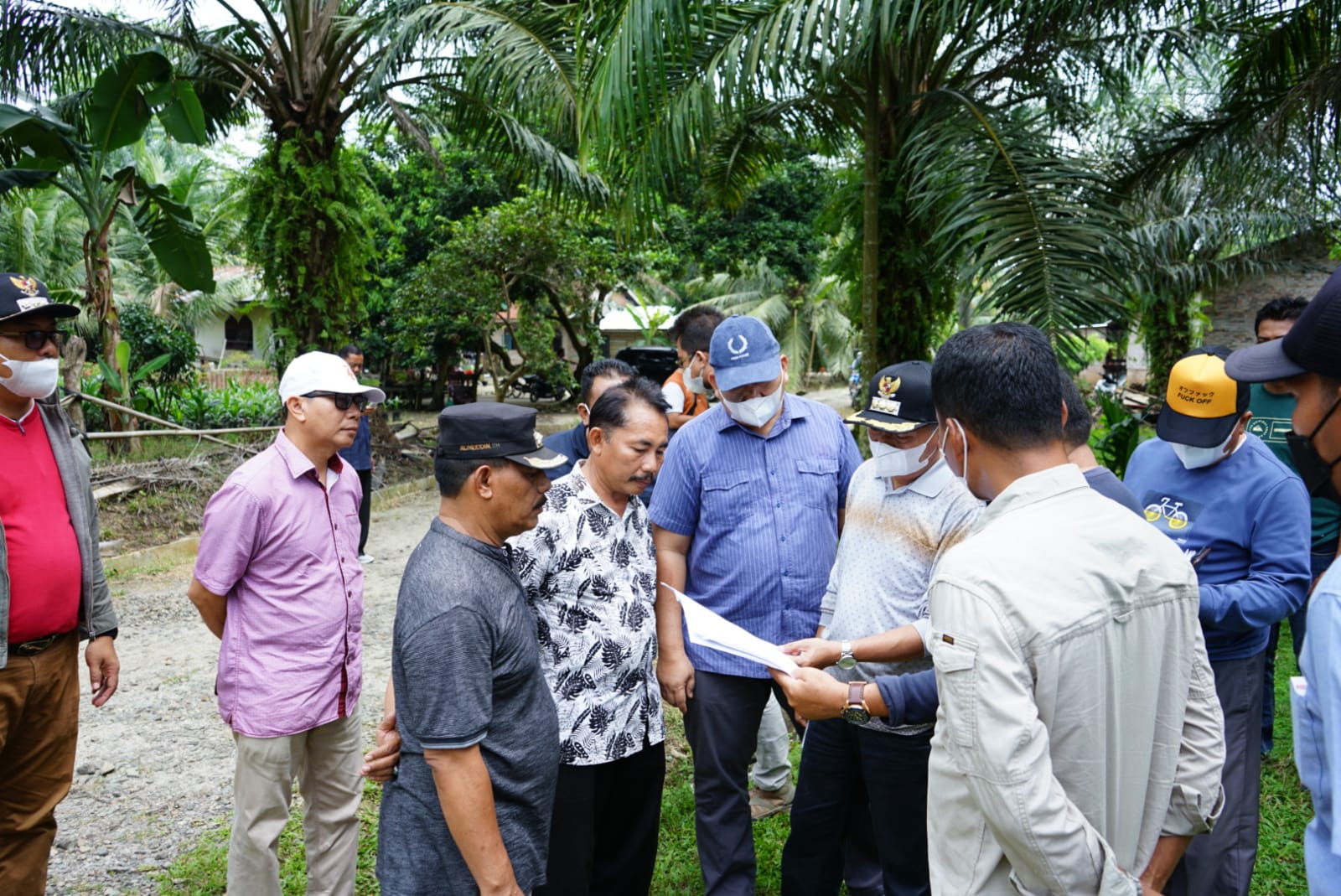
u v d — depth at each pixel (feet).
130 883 10.82
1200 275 35.81
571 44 27.40
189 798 12.89
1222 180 24.85
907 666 8.39
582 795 8.03
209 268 31.53
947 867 5.11
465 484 6.40
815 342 82.99
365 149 64.34
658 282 76.69
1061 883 4.56
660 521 9.82
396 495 36.17
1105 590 4.85
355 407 9.54
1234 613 8.13
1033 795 4.49
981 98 22.06
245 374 71.56
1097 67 23.49
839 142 27.91
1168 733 5.19
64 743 9.31
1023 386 5.09
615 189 19.31
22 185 25.67
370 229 36.73
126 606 21.45
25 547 8.68
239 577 8.93
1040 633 4.67
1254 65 21.83
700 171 29.96
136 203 30.73
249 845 8.96
